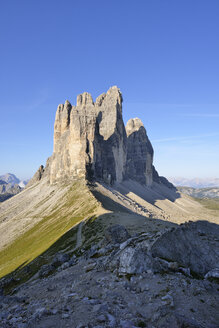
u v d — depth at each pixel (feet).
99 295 70.49
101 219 355.97
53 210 557.33
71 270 127.03
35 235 427.74
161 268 92.58
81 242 280.51
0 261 349.41
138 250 94.99
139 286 75.66
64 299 69.62
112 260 105.40
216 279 97.60
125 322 50.34
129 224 291.38
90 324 49.34
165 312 53.93
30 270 234.58
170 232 134.62
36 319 54.29
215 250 145.07
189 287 74.54
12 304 78.48
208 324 52.70
